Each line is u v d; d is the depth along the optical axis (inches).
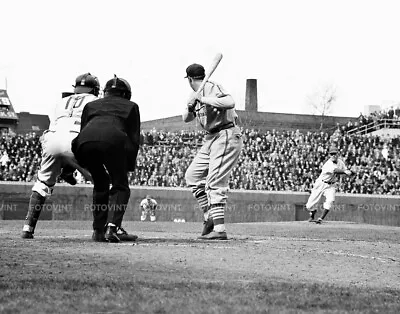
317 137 2309.3
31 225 538.6
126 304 248.5
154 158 2018.9
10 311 232.8
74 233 645.3
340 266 399.5
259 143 2217.0
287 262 403.5
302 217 1814.7
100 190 499.8
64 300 254.5
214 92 553.9
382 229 968.9
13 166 1862.7
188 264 370.9
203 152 574.9
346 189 2084.2
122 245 465.7
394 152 2268.7
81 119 507.5
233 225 1035.3
